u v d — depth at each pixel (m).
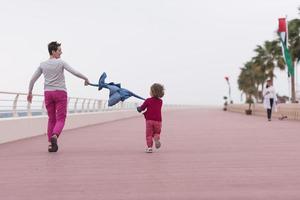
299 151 10.80
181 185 6.46
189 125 24.16
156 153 10.68
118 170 7.99
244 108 60.81
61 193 5.99
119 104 43.12
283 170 7.77
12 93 15.24
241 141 13.73
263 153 10.42
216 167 8.21
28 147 12.60
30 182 6.85
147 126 10.97
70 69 11.20
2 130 13.95
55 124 11.55
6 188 6.38
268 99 28.64
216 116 42.69
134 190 6.14
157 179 6.99
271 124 24.48
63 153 10.89
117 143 13.70
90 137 16.31
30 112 17.52
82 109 27.08
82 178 7.17
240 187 6.26
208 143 13.17
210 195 5.75
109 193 5.96
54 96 11.22
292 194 5.75
